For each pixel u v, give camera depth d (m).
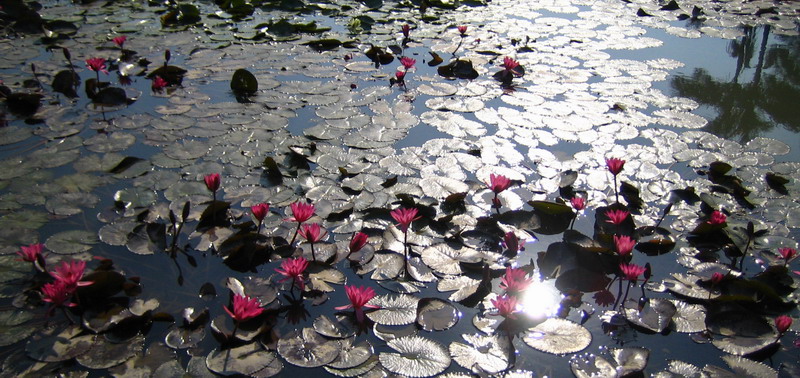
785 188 3.62
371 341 2.34
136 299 2.52
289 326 2.40
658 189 3.59
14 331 2.31
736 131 4.50
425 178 3.62
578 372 2.20
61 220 3.07
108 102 4.61
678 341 2.41
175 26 6.79
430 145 4.08
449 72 5.66
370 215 3.19
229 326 2.37
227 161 3.73
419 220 3.17
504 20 7.71
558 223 3.23
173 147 3.88
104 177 3.49
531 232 3.15
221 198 3.32
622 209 3.35
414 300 2.58
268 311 2.46
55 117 4.30
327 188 3.46
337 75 5.48
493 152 4.02
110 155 3.75
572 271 2.80
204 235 2.97
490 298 2.61
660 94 5.22
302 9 7.80
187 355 2.23
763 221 3.27
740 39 6.98
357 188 3.44
